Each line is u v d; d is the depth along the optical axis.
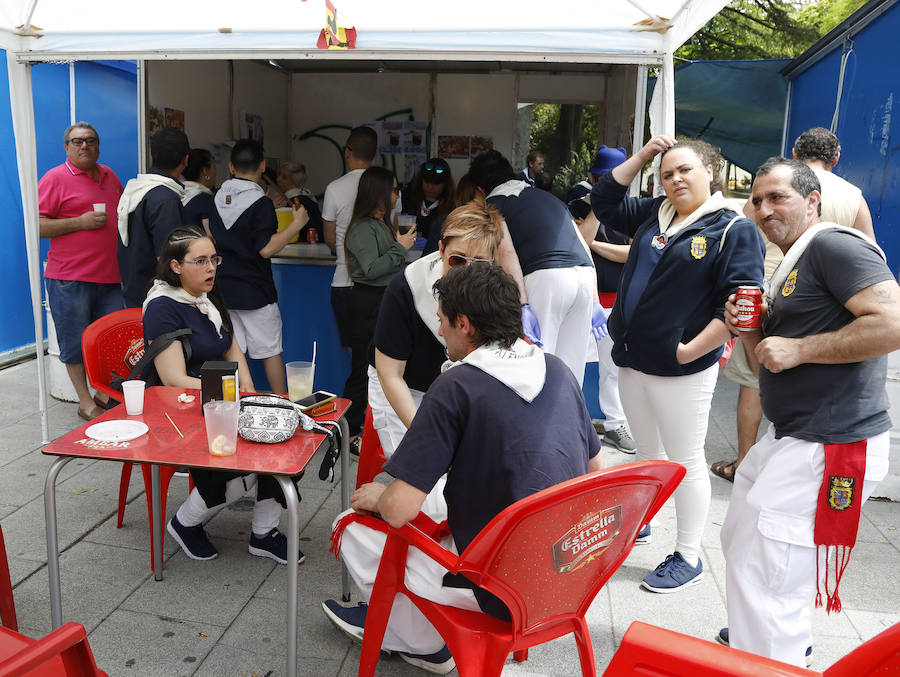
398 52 3.64
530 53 3.63
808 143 3.75
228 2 3.68
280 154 8.17
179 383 2.93
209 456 2.21
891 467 3.92
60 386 5.10
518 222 3.47
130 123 6.75
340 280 4.52
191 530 3.11
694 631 2.75
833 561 3.25
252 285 4.37
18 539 3.25
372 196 4.20
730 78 7.61
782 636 2.19
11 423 4.67
